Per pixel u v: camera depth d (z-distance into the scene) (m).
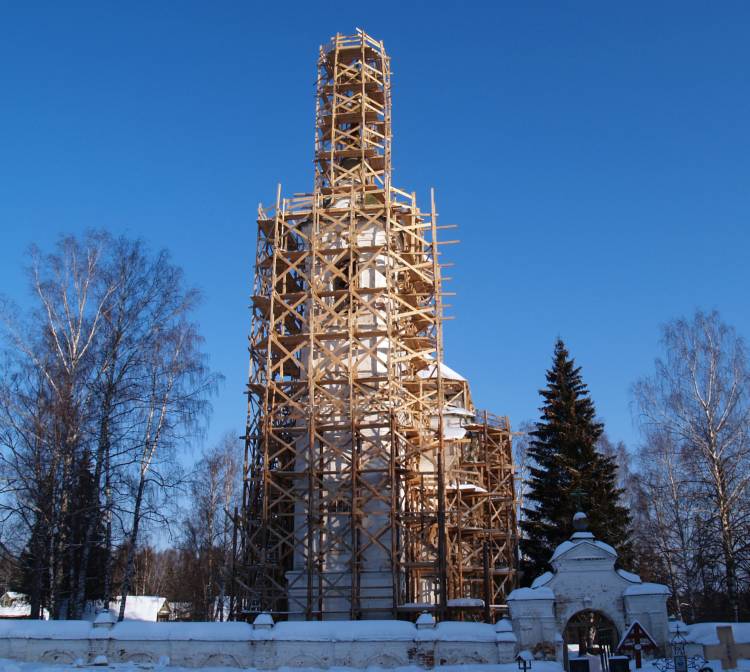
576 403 49.72
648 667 23.66
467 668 24.55
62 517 33.47
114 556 40.47
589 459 46.69
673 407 40.31
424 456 43.34
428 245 46.59
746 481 37.53
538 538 46.84
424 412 44.38
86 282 37.69
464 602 37.66
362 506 39.97
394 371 42.28
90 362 36.22
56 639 27.72
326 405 42.16
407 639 26.16
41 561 33.25
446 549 41.00
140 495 35.97
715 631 25.28
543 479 47.97
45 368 35.53
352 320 42.44
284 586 40.72
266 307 44.97
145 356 37.41
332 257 45.53
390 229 44.91
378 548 39.41
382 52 52.50
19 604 57.88
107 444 35.62
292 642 26.70
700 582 42.06
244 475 41.62
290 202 47.25
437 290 43.50
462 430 49.88
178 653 27.23
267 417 41.69
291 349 45.06
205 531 55.41
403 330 45.59
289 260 45.97
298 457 41.78
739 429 38.78
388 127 49.44
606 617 25.91
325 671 25.98
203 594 55.91
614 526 44.69
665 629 25.19
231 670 26.42
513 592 26.31
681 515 45.28
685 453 39.81
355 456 39.84
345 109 51.81
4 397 34.53
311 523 38.69
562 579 26.36
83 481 35.69
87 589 43.31
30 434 34.44
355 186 46.91
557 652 25.20
